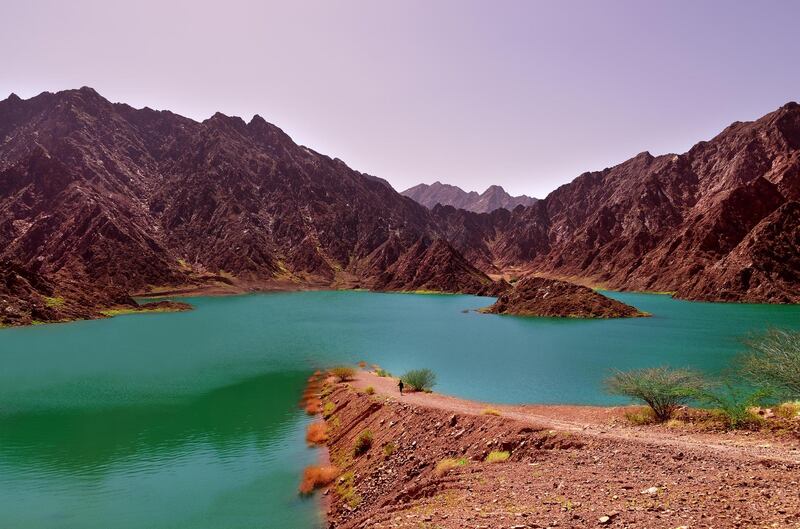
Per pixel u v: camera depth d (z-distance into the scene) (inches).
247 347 3767.2
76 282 7126.0
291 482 1309.1
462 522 559.8
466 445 1120.8
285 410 2047.2
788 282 6609.3
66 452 1571.1
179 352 3567.9
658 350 3166.8
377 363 2997.0
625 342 3545.8
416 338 4106.8
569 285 5984.3
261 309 7377.0
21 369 2992.1
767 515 463.5
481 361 2930.6
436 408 1443.2
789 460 680.4
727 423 1021.2
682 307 6127.0
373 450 1347.2
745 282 6845.5
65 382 2618.1
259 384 2536.9
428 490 815.1
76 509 1175.0
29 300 5713.6
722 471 653.3
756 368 1195.3
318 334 4495.6
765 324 4392.2
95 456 1533.0
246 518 1105.4
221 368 2967.5
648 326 4466.0
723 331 4025.6
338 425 1720.0
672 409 1213.7
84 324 5492.1
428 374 2155.5
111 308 6835.6
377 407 1649.9
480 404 1744.6
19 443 1656.0
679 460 735.7
